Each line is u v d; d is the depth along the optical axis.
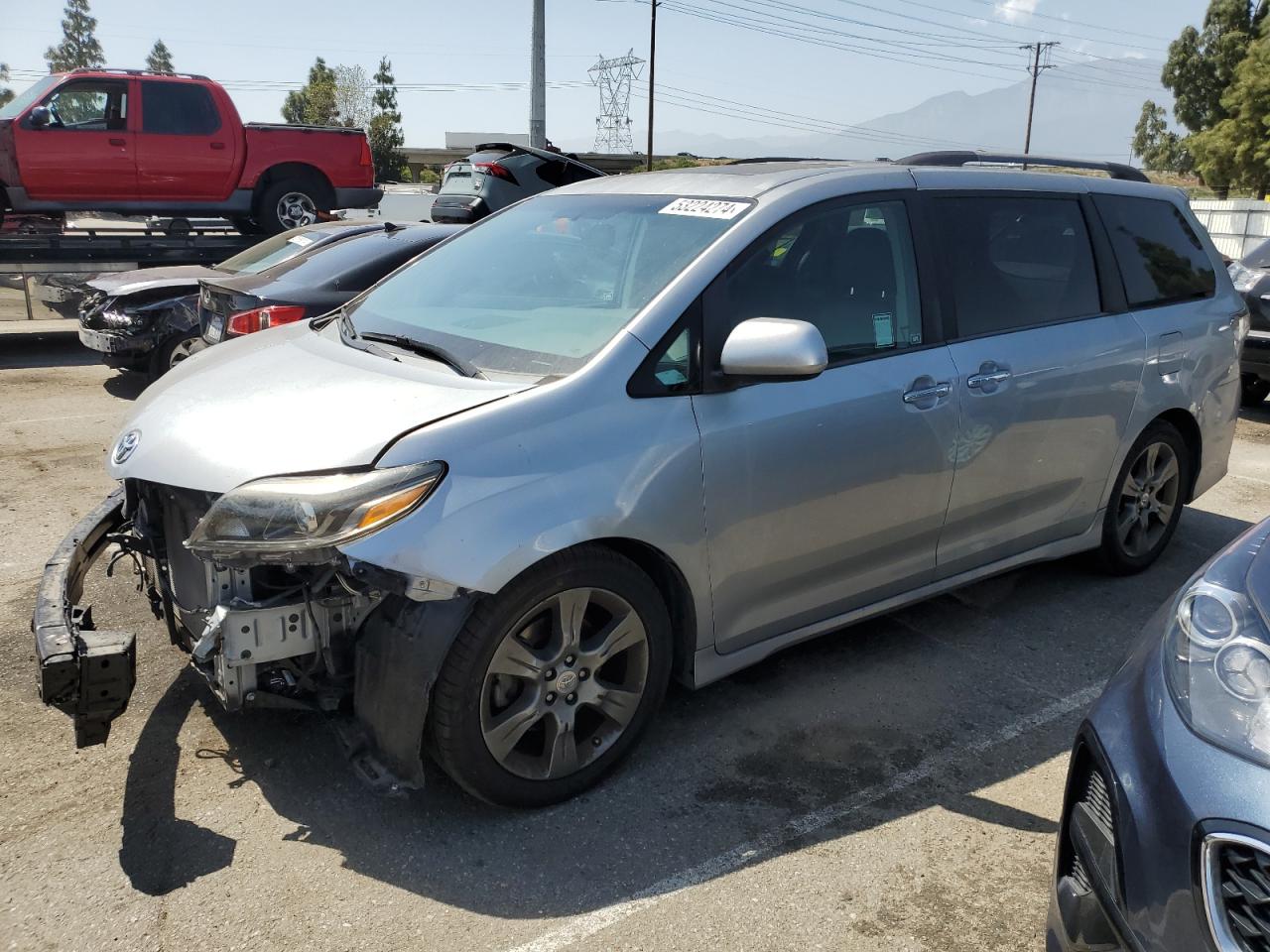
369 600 2.73
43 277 11.95
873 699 3.68
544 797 2.95
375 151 77.31
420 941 2.44
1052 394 4.04
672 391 3.02
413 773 2.69
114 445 3.19
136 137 11.44
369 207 13.24
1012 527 4.12
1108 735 2.08
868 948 2.46
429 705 2.70
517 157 11.93
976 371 3.75
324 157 12.66
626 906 2.58
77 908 2.51
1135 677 2.16
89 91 11.24
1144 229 4.68
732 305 3.17
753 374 2.96
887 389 3.47
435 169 82.69
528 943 2.44
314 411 2.86
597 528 2.80
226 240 12.07
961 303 3.80
